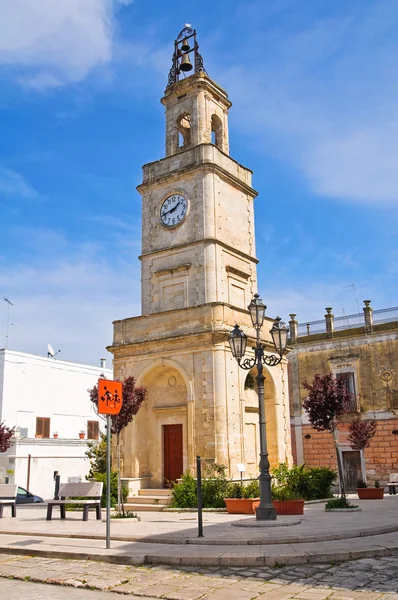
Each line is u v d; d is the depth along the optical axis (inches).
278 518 641.0
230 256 1108.5
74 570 416.8
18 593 357.7
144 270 1135.0
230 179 1138.0
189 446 933.8
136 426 1016.9
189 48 1233.4
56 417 1598.2
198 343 961.5
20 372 1519.4
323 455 1482.5
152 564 431.2
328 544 461.1
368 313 1480.1
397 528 546.9
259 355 652.7
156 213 1149.1
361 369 1457.9
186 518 713.0
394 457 1380.4
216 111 1202.0
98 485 713.6
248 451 1010.1
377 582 351.6
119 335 1071.0
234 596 331.0
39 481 1371.8
